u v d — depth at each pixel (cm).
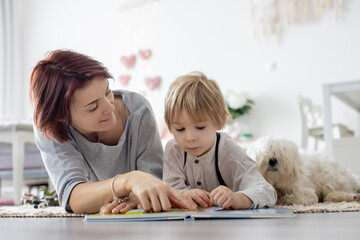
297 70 436
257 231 64
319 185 158
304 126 353
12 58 605
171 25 523
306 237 56
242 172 116
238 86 470
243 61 468
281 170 138
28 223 94
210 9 495
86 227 77
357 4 409
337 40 417
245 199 98
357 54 407
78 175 112
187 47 509
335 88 254
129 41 557
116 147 128
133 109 133
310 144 415
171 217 83
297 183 142
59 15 615
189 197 99
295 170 141
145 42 542
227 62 479
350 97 310
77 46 598
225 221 81
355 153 244
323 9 423
